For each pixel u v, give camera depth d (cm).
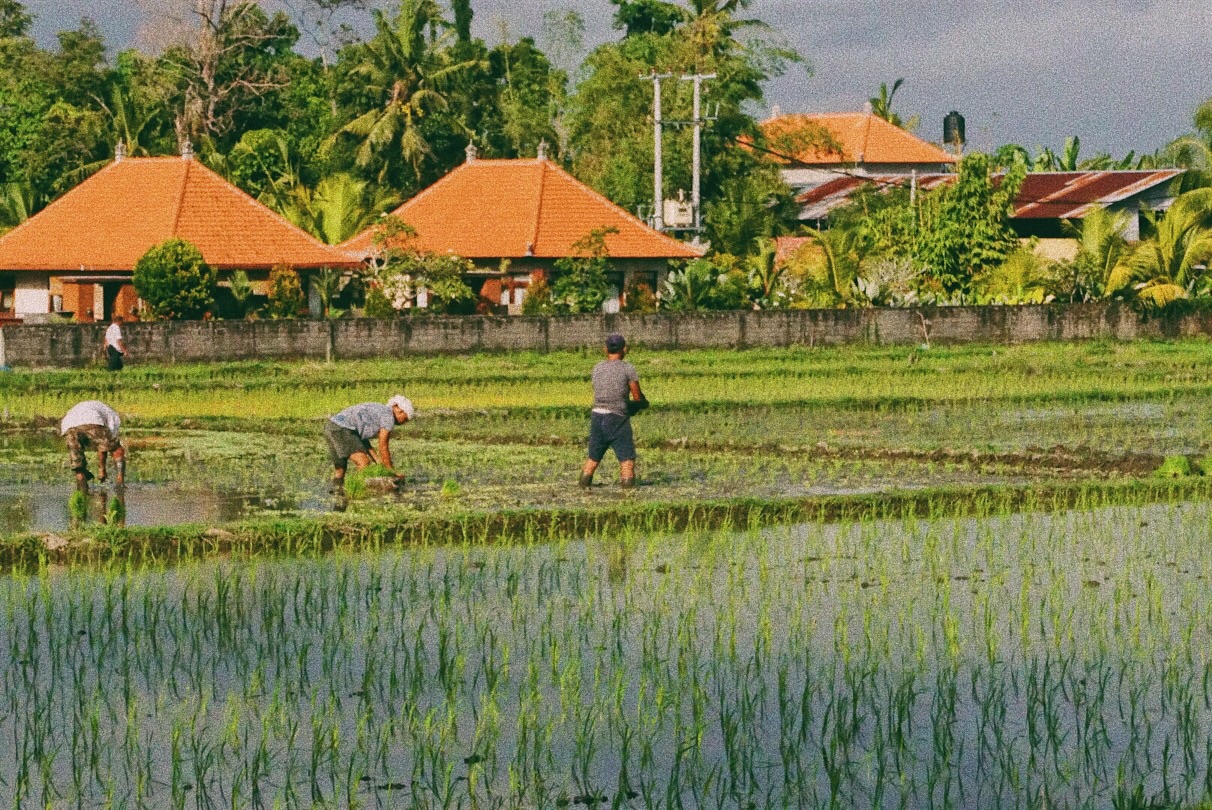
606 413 2942
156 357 6138
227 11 9762
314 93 10594
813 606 1930
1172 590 2012
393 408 2977
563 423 4100
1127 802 1277
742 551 2283
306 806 1287
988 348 6900
